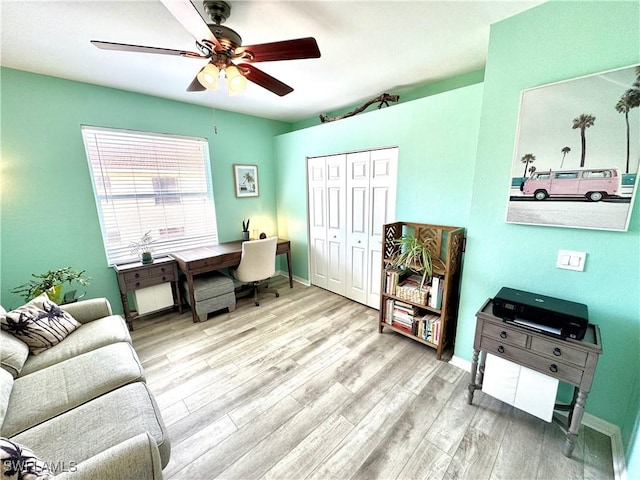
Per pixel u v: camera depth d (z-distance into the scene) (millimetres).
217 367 2131
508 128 1616
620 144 1275
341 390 1861
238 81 1529
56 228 2473
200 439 1511
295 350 2342
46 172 2371
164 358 2258
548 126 1454
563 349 1317
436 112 2178
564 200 1456
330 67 2211
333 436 1517
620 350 1414
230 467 1359
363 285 3225
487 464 1347
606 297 1423
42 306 1810
